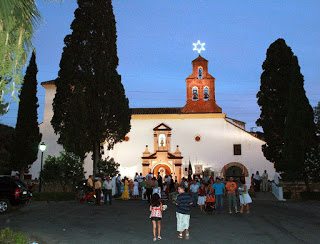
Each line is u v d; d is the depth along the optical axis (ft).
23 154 88.02
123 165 123.44
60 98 86.38
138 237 34.47
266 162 117.91
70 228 38.29
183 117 125.18
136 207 62.44
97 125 84.94
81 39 89.92
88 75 87.35
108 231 37.22
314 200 76.07
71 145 76.84
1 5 22.06
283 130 88.58
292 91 82.64
